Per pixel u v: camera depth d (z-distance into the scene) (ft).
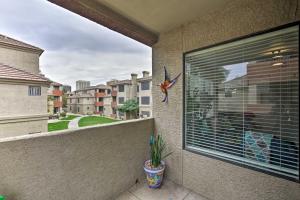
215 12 6.35
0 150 3.94
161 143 8.20
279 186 4.92
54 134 4.93
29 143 4.41
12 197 4.13
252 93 5.63
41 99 23.22
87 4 5.62
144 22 7.28
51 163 4.86
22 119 21.25
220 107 6.51
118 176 6.97
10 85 20.16
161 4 5.95
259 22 5.26
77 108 90.02
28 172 4.40
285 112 4.94
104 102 82.43
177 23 7.41
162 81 8.43
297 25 4.60
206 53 6.89
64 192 5.17
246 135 5.80
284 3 4.78
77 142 5.51
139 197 6.84
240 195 5.73
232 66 6.12
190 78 7.45
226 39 6.04
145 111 52.70
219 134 6.55
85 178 5.75
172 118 7.98
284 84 4.94
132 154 7.61
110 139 6.62
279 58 5.02
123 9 6.27
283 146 5.00
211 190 6.56
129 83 64.08
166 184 7.80
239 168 5.77
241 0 5.65
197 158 7.04
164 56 8.32
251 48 5.62
